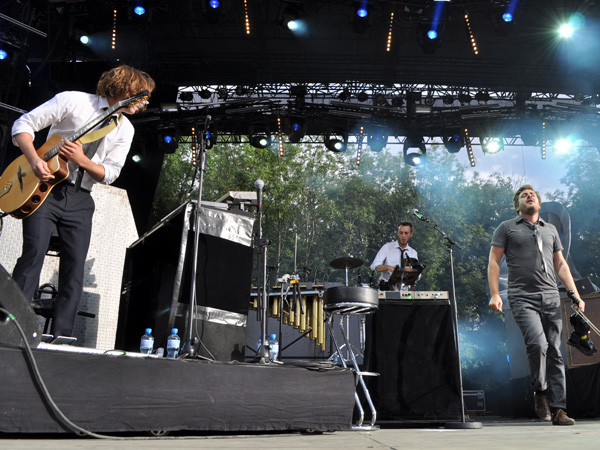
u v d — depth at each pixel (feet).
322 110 38.86
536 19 36.29
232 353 11.23
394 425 14.20
